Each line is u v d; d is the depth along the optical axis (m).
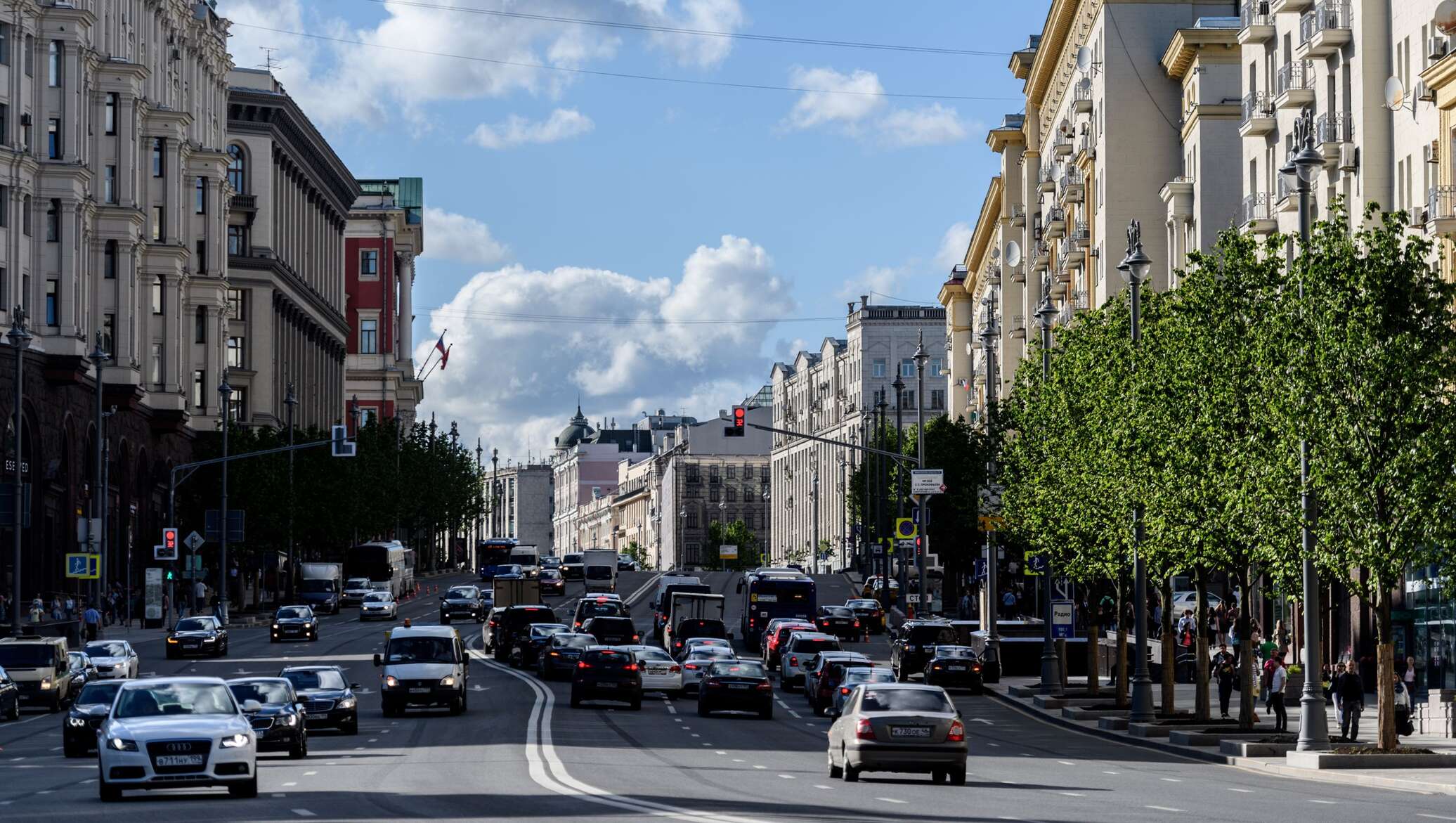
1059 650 80.94
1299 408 46.12
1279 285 51.25
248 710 46.34
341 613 150.25
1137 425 55.09
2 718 66.00
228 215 173.88
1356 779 41.53
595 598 113.94
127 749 34.91
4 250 114.62
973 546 126.31
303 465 149.88
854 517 188.62
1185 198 100.06
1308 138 47.72
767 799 34.84
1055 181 125.31
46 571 117.81
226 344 159.00
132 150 136.00
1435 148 68.00
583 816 30.41
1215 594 99.75
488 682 84.00
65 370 117.88
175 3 154.00
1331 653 75.88
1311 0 80.19
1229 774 44.31
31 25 120.44
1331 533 46.41
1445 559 47.00
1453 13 66.25
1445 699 57.47
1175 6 107.12
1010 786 39.66
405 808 32.47
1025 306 147.50
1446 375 45.91
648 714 68.19
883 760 39.81
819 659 72.94
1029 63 152.25
